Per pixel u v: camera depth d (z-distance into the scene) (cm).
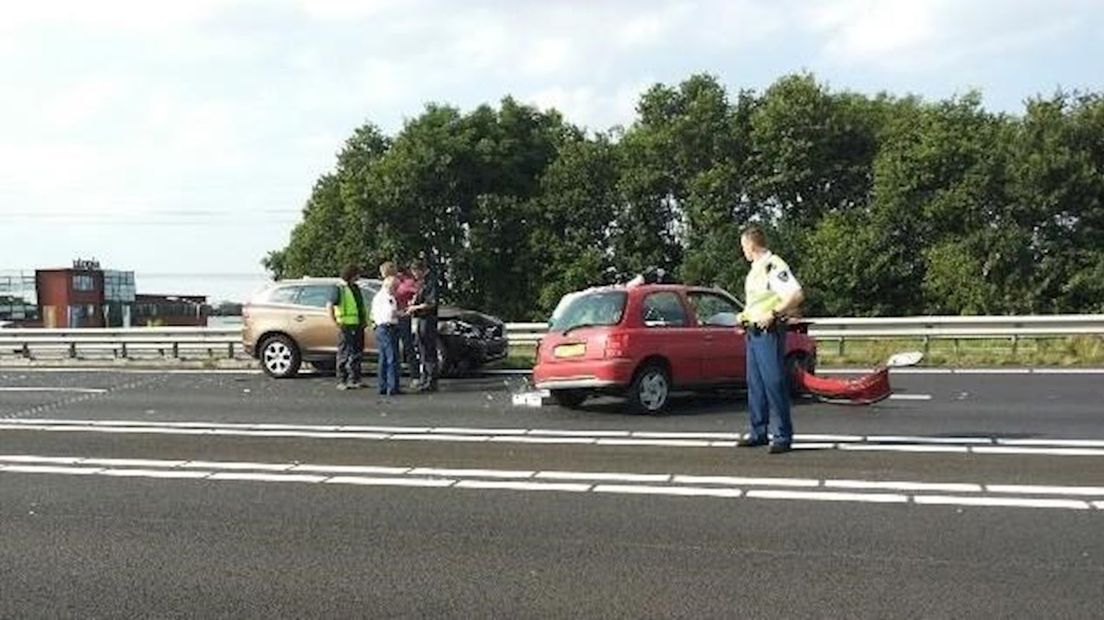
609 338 1180
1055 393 1312
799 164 4453
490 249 4709
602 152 4769
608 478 804
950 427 1028
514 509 711
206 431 1114
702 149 4678
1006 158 3819
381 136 5528
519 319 4688
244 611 516
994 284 3716
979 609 492
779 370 902
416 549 618
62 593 548
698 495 739
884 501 708
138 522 698
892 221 4022
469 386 1550
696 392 1357
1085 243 3716
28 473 879
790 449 907
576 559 589
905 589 523
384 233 4734
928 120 4144
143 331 2233
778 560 577
